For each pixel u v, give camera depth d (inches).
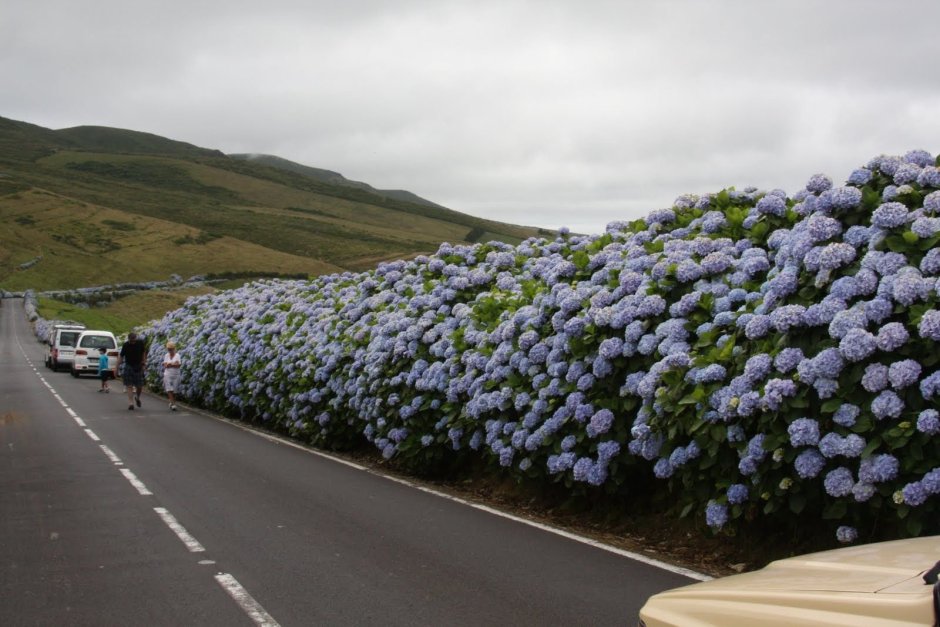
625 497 328.8
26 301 4709.6
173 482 422.9
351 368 526.9
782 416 244.4
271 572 263.1
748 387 253.8
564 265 400.8
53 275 6254.9
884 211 256.5
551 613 222.2
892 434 218.1
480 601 233.0
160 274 6668.3
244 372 739.4
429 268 597.0
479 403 381.7
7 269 6220.5
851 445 223.5
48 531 318.7
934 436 216.2
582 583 248.4
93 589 247.3
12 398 957.8
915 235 248.5
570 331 340.8
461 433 411.2
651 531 309.3
